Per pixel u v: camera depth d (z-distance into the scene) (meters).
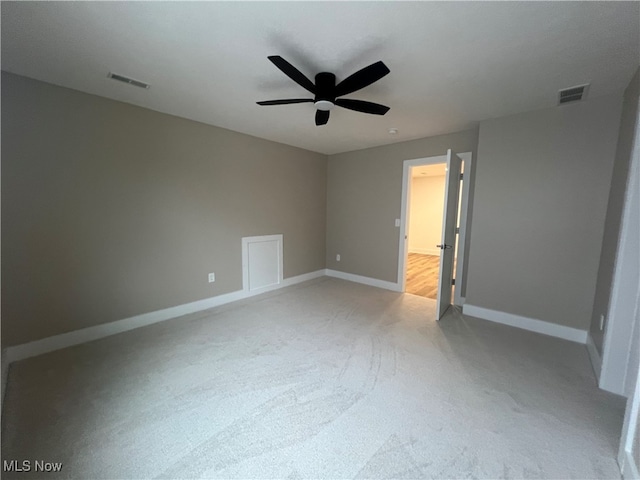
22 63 1.98
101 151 2.59
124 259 2.79
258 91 2.44
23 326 2.28
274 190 4.21
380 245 4.50
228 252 3.69
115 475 1.30
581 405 1.79
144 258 2.93
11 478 1.27
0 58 1.76
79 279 2.53
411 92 2.40
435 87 2.30
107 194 2.64
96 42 1.73
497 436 1.54
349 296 4.04
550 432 1.57
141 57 1.91
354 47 1.77
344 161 4.87
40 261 2.33
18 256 2.24
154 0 1.37
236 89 2.40
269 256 4.24
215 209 3.50
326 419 1.66
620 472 1.34
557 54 1.81
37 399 1.79
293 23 1.55
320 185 5.00
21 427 1.56
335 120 3.13
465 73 2.07
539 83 2.21
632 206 1.80
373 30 1.60
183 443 1.48
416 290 4.38
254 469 1.34
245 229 3.87
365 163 4.59
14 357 2.24
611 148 2.41
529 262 2.88
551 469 1.36
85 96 2.47
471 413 1.71
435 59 1.89
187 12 1.46
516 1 1.36
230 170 3.62
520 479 1.30
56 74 2.14
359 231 4.76
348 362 2.27
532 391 1.92
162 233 3.05
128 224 2.79
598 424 1.63
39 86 2.25
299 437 1.53
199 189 3.33
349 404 1.78
